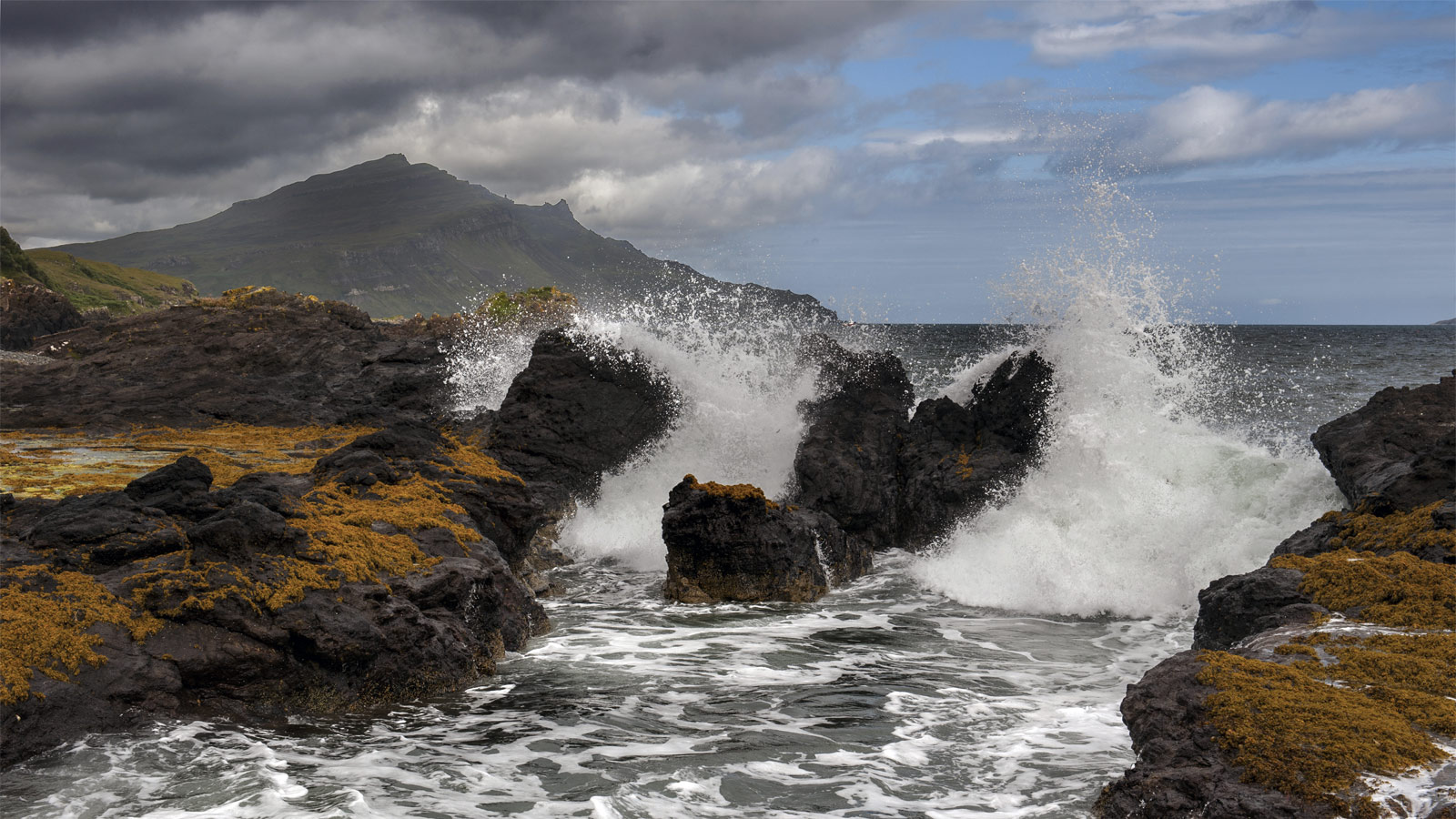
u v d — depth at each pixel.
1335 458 16.23
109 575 9.73
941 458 20.34
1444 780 5.66
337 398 32.94
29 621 8.41
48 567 9.62
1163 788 6.34
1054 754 8.57
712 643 13.02
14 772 7.55
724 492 15.87
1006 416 20.19
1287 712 6.43
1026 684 11.05
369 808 7.19
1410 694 6.75
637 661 12.05
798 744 8.87
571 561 18.88
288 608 9.70
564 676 11.27
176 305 42.19
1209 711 6.69
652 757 8.51
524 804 7.40
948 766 8.28
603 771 8.14
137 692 8.57
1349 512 13.22
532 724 9.43
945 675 11.42
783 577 15.83
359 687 9.91
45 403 32.25
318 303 41.91
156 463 20.47
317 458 22.05
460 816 7.11
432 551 12.35
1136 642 13.14
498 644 12.18
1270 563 10.84
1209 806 5.95
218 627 9.37
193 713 8.89
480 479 15.67
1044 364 20.19
